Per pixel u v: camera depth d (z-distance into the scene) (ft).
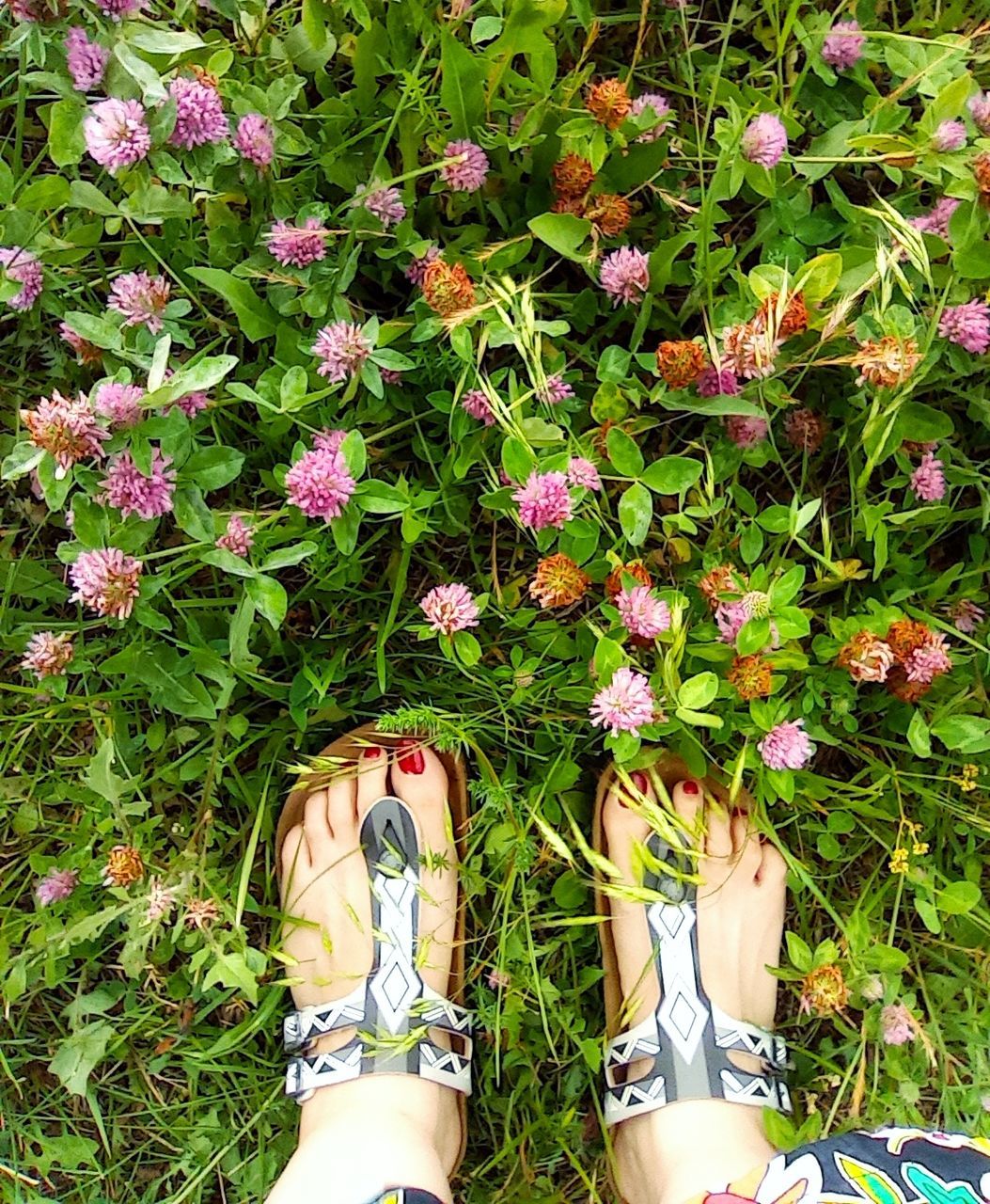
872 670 1.55
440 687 1.72
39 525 1.68
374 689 1.73
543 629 1.64
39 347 1.68
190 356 1.65
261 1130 1.77
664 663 1.48
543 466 1.43
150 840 1.69
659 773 1.78
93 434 1.32
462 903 1.76
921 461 1.62
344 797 1.79
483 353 1.57
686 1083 1.70
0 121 1.70
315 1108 1.71
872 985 1.63
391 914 1.75
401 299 1.69
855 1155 1.40
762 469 1.77
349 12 1.49
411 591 1.76
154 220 1.42
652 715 1.49
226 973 1.54
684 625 1.58
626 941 1.77
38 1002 1.78
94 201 1.38
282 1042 1.80
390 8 1.45
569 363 1.69
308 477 1.39
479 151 1.49
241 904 1.58
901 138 1.46
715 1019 1.74
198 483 1.43
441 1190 1.58
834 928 1.87
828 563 1.57
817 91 1.63
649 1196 1.68
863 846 1.79
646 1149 1.70
